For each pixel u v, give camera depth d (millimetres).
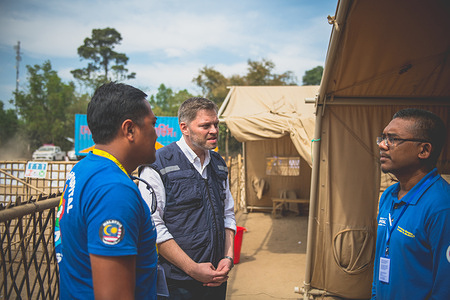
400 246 1628
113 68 68500
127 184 1147
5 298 1732
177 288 2057
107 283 1031
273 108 6984
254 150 8992
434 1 1980
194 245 2092
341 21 2217
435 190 1577
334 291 3719
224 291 2281
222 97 34781
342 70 2934
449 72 2922
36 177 5953
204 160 2320
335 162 3678
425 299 1539
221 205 2289
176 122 11508
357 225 3633
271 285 4648
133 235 1103
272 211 9219
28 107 44094
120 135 1258
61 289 1212
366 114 3627
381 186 3848
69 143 46625
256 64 35125
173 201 2107
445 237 1448
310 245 3762
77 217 1119
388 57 2680
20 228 1832
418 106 3533
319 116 3648
